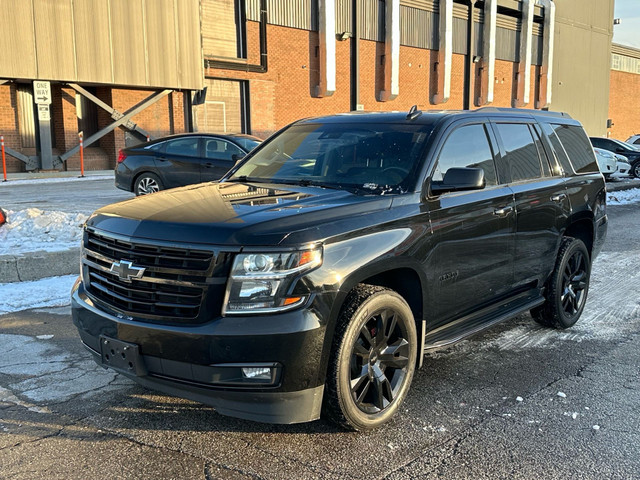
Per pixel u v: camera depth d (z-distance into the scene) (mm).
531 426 3605
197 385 3102
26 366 4449
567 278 5477
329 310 3143
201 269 3068
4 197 13805
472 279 4254
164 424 3600
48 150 21844
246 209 3416
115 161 24641
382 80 34344
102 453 3262
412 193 3826
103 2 22453
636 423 3652
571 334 5398
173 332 3076
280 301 3041
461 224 4055
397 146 4184
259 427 3568
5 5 20031
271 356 3020
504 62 42344
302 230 3152
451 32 36844
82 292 3646
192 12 25219
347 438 3441
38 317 5566
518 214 4641
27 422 3605
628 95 59906
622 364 4652
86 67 22188
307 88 30859
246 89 28406
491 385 4223
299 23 29875
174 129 26312
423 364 4633
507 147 4812
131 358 3229
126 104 24688
